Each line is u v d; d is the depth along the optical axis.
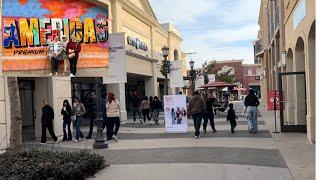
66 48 10.96
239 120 25.59
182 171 9.85
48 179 8.76
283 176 9.05
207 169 10.00
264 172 9.51
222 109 32.34
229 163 10.71
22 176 8.40
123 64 16.11
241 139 15.70
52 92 17.66
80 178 9.20
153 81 39.34
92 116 17.77
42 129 16.52
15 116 9.86
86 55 11.50
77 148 14.66
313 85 14.09
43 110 16.45
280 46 26.00
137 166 10.66
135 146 14.70
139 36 34.56
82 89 30.80
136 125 24.92
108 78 15.71
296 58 17.97
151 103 26.03
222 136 16.95
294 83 18.52
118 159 11.88
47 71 10.67
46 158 9.64
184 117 19.05
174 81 28.98
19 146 9.95
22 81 21.94
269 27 39.22
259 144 14.15
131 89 40.28
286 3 21.50
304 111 18.23
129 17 31.56
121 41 16.05
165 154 12.55
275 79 31.50
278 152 12.38
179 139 16.39
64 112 17.16
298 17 16.45
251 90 18.09
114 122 16.70
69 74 11.09
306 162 10.56
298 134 16.84
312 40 13.91
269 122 23.45
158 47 42.19
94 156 10.22
